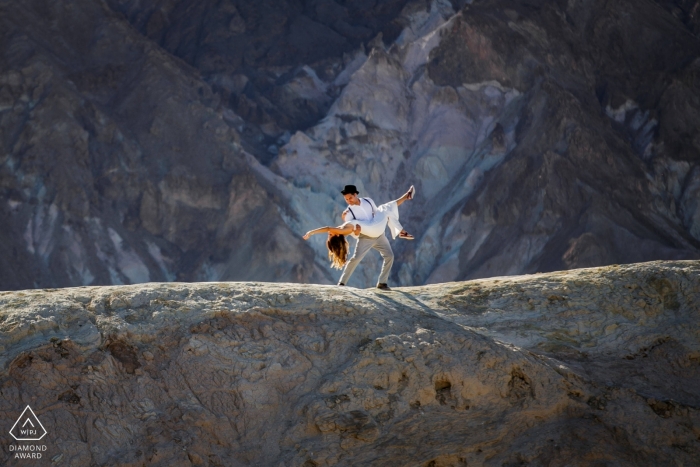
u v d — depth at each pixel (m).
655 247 57.69
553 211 61.34
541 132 67.19
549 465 6.64
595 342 8.52
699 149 67.00
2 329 7.03
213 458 6.80
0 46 68.19
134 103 68.69
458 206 64.44
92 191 61.19
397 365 7.55
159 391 7.13
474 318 8.74
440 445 6.86
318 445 6.88
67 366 6.96
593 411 7.32
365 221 8.92
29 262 55.25
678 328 8.62
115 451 6.63
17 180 60.22
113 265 57.31
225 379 7.33
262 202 61.84
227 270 58.12
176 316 7.66
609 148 66.38
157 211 62.06
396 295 9.05
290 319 8.00
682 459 6.80
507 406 7.37
